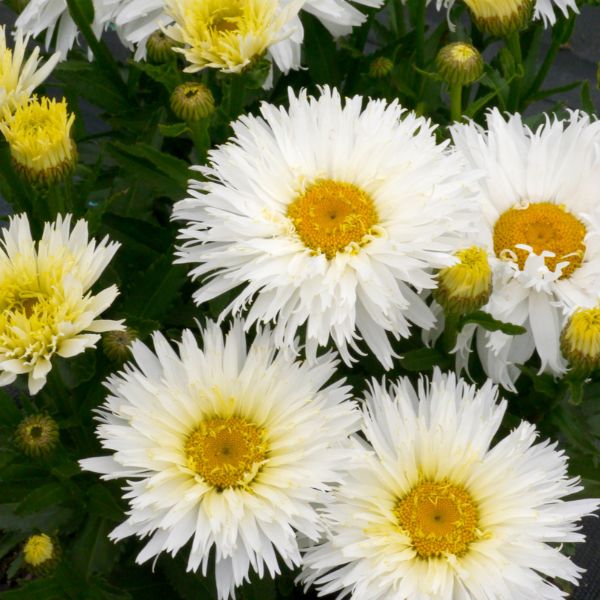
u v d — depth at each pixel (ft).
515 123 2.88
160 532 2.54
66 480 2.67
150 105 3.06
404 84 3.06
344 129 2.68
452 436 2.59
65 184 2.81
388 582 2.52
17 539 2.82
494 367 2.73
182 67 3.13
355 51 3.09
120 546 2.70
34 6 2.98
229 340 2.59
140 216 2.95
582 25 4.60
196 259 2.63
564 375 2.72
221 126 2.91
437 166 2.64
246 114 3.07
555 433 2.85
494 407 2.64
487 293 2.63
